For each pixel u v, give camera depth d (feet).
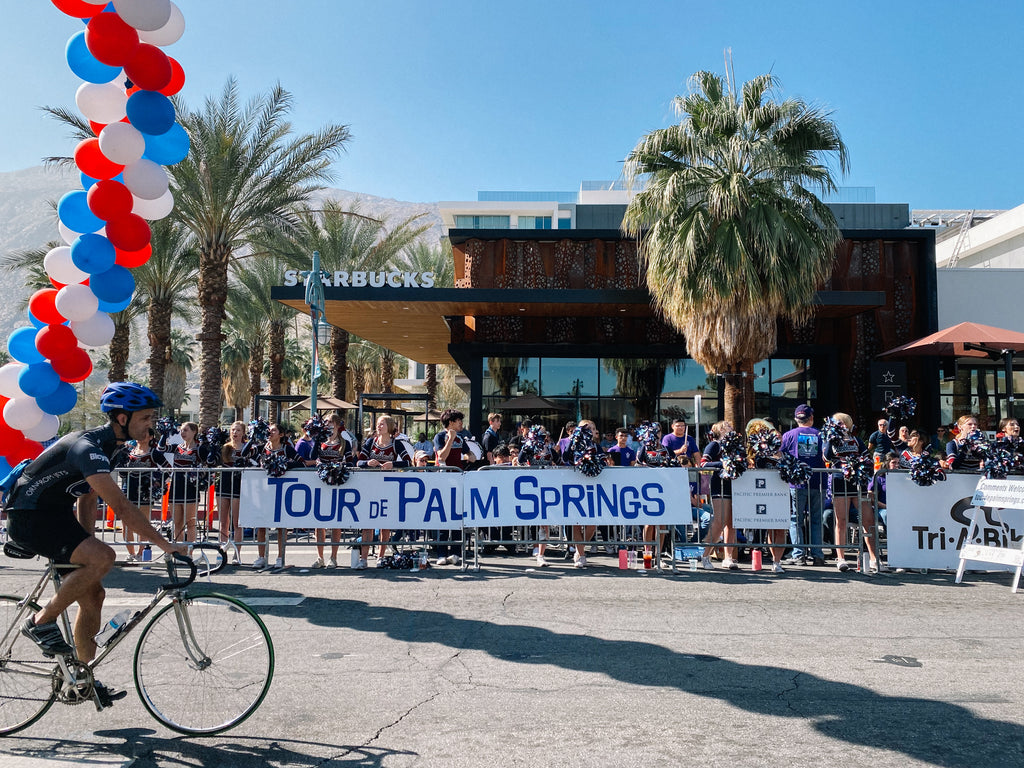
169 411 90.74
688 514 28.58
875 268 60.13
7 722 12.44
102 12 18.51
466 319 63.10
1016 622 20.49
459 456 30.76
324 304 54.08
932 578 27.04
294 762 11.42
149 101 19.11
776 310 45.24
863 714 13.52
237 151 61.31
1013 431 29.50
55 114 57.62
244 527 28.25
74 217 19.62
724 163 46.47
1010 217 91.09
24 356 19.36
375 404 127.85
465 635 18.89
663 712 13.58
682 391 61.05
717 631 19.38
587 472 28.53
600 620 20.49
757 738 12.37
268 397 80.89
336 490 28.63
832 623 20.29
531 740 12.26
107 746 12.04
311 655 17.13
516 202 206.28
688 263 44.47
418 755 11.65
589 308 56.29
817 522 29.14
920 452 31.01
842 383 60.95
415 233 92.27
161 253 75.77
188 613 12.66
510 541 28.94
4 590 23.71
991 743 12.25
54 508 12.30
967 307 63.62
